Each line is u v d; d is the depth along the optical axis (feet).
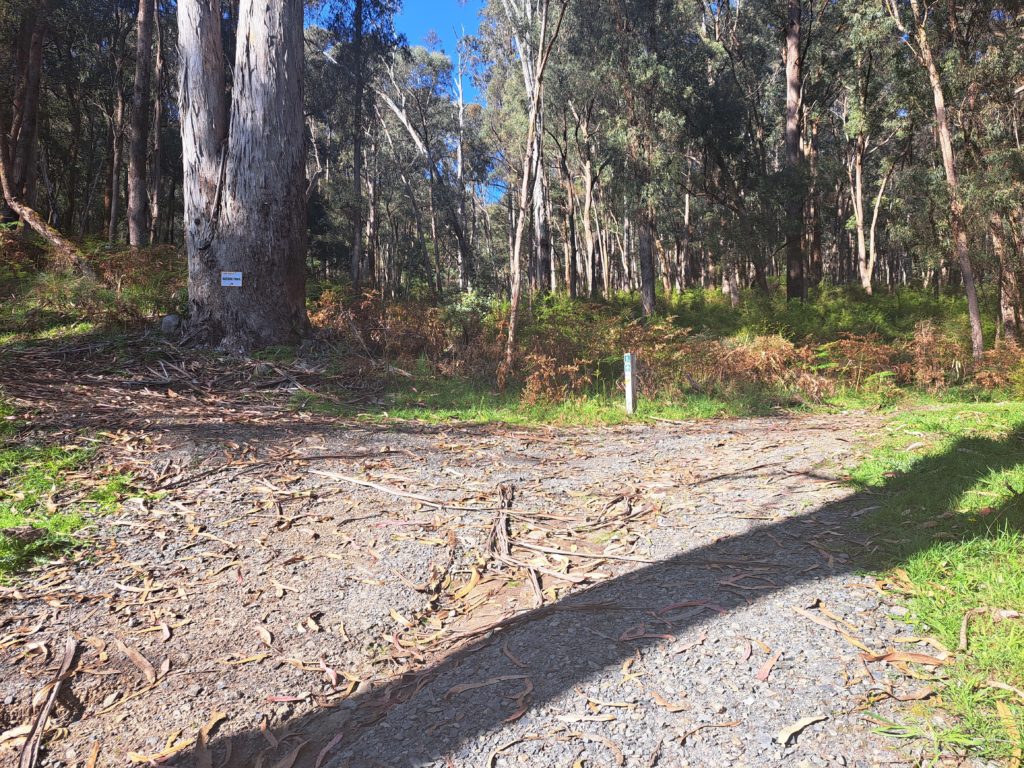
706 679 9.00
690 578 12.19
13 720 9.04
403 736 8.40
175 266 50.75
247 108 35.86
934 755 7.34
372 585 12.62
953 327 58.65
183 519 15.46
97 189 139.03
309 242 168.14
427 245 205.36
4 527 14.30
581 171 140.67
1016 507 13.16
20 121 74.84
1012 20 53.52
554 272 164.14
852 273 166.91
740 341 43.14
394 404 30.17
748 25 107.76
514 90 122.01
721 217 91.76
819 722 7.99
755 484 17.53
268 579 12.82
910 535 12.91
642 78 75.77
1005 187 44.78
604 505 16.66
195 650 10.54
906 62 56.95
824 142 136.46
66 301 42.11
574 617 11.10
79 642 10.67
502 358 36.94
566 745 7.95
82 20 90.89
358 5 102.99
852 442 21.61
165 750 8.47
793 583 11.53
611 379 35.22
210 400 28.12
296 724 8.89
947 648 9.17
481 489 17.89
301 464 19.49
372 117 144.77
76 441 19.97
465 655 10.27
